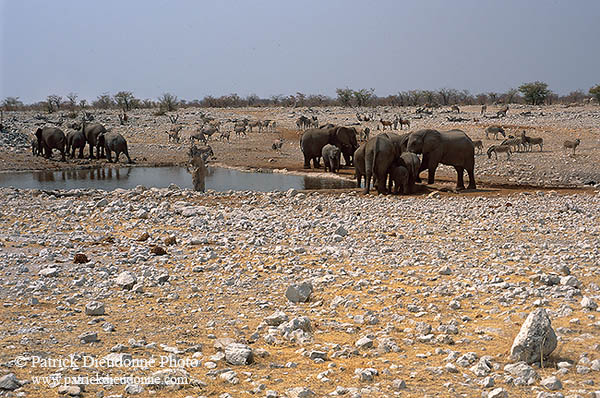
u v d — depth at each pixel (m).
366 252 13.95
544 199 24.62
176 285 11.09
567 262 12.37
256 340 7.86
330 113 84.12
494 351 7.09
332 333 8.13
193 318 8.94
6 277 11.45
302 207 22.48
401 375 6.43
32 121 69.19
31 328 8.18
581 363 6.54
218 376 6.47
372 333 8.05
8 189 26.70
